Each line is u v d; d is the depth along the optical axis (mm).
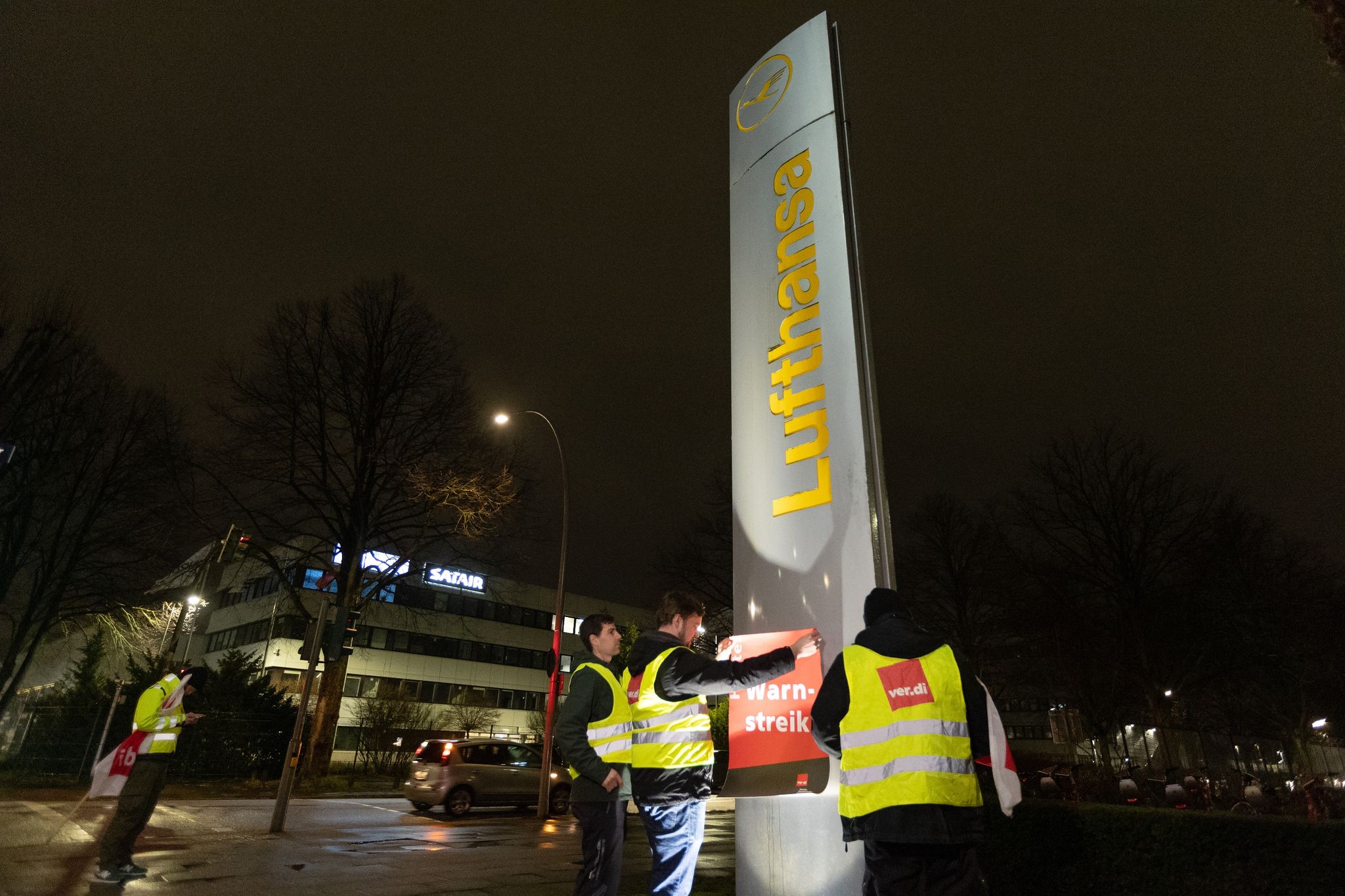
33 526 24406
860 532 4941
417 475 24547
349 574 24891
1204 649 29016
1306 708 29516
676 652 4164
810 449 5371
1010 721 38375
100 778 7121
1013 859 5902
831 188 5816
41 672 33344
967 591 34156
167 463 24844
